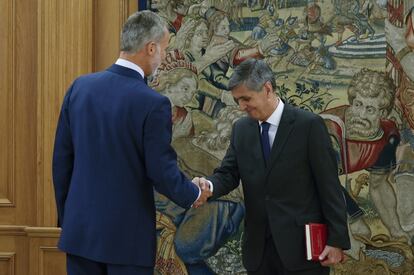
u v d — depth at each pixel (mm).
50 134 4684
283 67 4297
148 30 3066
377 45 4156
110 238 2945
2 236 4805
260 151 3338
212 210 4434
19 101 4816
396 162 4152
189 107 4461
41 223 4703
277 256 3297
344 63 4203
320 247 3158
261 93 3244
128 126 2965
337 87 4215
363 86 4180
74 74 4645
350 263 4227
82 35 4633
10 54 4816
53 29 4664
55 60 4668
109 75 3100
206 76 4434
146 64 3117
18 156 4820
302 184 3260
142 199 3021
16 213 4816
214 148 4418
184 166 4465
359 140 4195
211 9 4414
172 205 4488
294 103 4281
